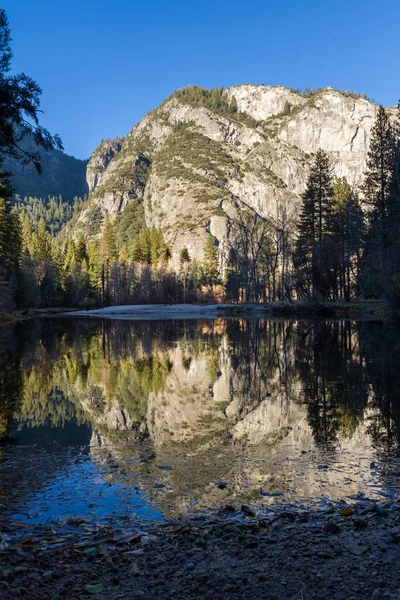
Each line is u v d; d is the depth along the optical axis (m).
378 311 33.38
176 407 8.35
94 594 2.68
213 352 16.97
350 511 3.85
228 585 2.72
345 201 58.03
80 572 2.96
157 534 3.54
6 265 49.81
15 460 5.47
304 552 3.16
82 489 4.52
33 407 8.50
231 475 4.88
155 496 4.33
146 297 86.31
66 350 18.27
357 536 3.40
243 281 75.44
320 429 6.66
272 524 3.68
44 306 74.38
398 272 27.33
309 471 4.96
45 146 8.18
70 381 11.23
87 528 3.68
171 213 196.88
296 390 9.53
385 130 43.12
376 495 4.29
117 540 3.41
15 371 12.82
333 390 9.42
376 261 35.94
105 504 4.16
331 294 48.47
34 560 3.13
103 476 4.90
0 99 7.35
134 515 3.92
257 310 48.22
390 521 3.65
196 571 2.92
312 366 12.73
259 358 14.88
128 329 31.62
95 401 8.98
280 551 3.18
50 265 78.62
